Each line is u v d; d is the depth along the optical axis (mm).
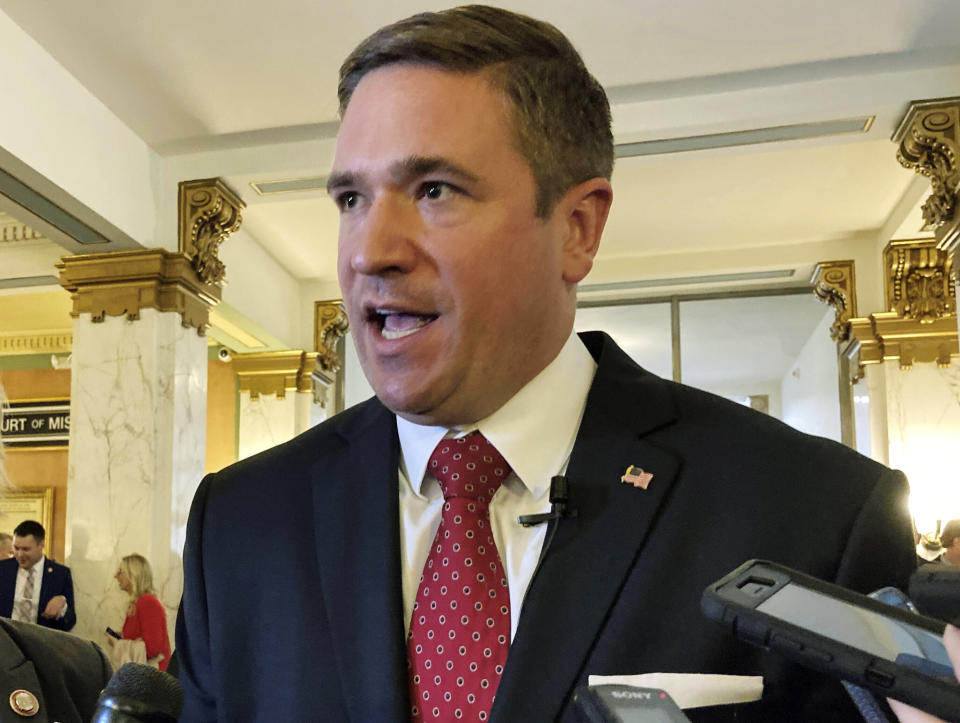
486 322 874
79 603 5777
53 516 9891
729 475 939
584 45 5105
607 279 9234
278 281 9070
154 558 5805
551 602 870
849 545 875
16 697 1337
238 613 1003
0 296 8742
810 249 8609
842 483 918
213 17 4785
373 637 892
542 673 833
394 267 850
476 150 848
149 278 6035
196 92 5559
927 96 5414
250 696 964
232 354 9453
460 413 925
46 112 5078
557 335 965
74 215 5590
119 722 679
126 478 5887
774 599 553
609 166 1009
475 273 854
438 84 858
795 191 7434
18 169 4945
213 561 1045
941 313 7664
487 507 933
